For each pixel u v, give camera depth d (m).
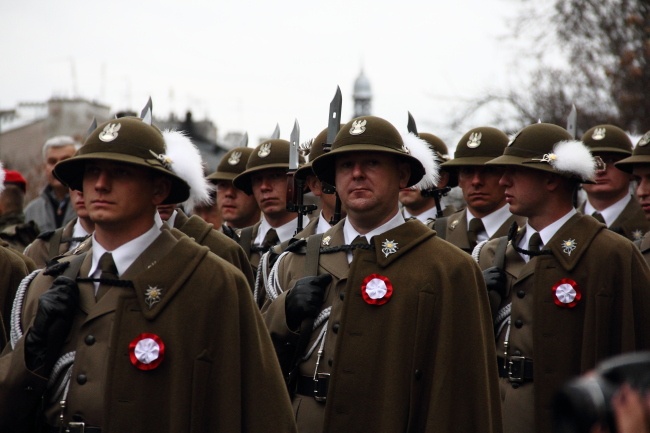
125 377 6.79
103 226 7.10
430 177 8.71
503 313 10.01
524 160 10.01
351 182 8.31
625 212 13.23
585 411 3.06
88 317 6.98
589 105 30.28
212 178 14.52
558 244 9.90
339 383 8.04
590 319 9.63
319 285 8.42
